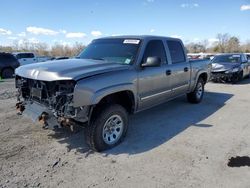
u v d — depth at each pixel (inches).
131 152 178.2
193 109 298.7
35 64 191.8
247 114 281.7
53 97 163.6
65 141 193.6
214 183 141.9
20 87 195.5
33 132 210.4
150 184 140.3
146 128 228.1
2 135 203.0
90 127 171.3
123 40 225.9
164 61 240.8
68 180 142.9
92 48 234.8
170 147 187.6
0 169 151.9
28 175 146.6
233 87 489.4
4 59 692.7
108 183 140.7
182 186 138.9
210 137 209.2
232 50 2411.4
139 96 205.3
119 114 184.5
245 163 164.6
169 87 247.8
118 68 187.5
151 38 227.3
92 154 174.1
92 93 162.2
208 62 336.5
